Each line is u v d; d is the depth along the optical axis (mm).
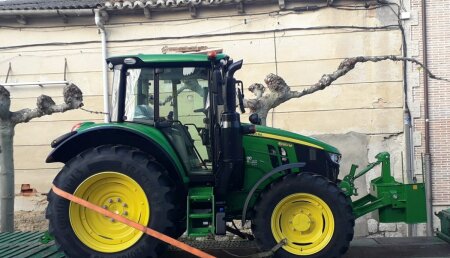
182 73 5215
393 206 5535
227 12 10078
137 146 5020
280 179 4965
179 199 4965
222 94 5008
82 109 10289
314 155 5465
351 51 9883
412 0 9797
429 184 9562
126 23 10242
